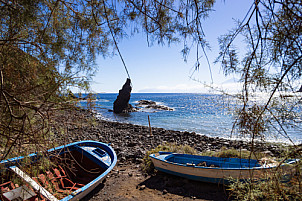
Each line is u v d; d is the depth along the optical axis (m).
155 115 29.56
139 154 8.69
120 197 4.89
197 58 1.12
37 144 1.41
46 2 1.50
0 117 1.29
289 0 0.73
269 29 0.91
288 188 1.26
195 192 5.14
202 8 1.10
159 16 1.28
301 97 0.94
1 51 1.43
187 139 13.43
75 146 5.95
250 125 1.05
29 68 1.54
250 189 1.46
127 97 32.75
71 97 1.50
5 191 2.73
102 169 5.39
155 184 5.69
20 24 1.42
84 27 1.66
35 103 1.33
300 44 0.81
